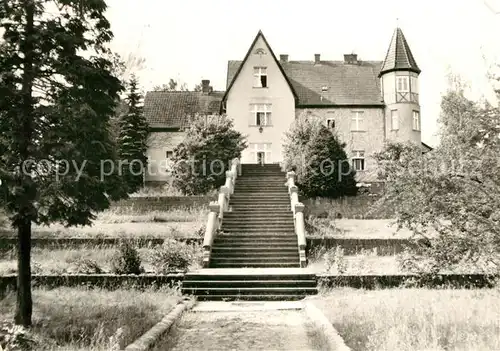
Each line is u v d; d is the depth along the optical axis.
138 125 39.56
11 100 10.21
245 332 11.04
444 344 8.38
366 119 43.03
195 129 31.22
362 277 16.47
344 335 9.53
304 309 13.98
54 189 10.20
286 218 23.84
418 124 43.19
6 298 14.04
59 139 10.41
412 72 43.06
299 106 42.78
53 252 20.64
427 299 12.88
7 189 9.81
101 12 11.35
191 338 10.43
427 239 13.89
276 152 41.47
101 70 11.33
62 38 10.48
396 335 8.45
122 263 17.28
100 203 11.33
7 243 20.33
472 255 12.98
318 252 21.19
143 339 9.28
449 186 12.73
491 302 12.03
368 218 27.42
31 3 10.28
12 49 10.20
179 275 16.72
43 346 9.07
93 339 9.00
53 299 13.82
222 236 21.70
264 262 19.73
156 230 23.36
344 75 45.75
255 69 42.28
